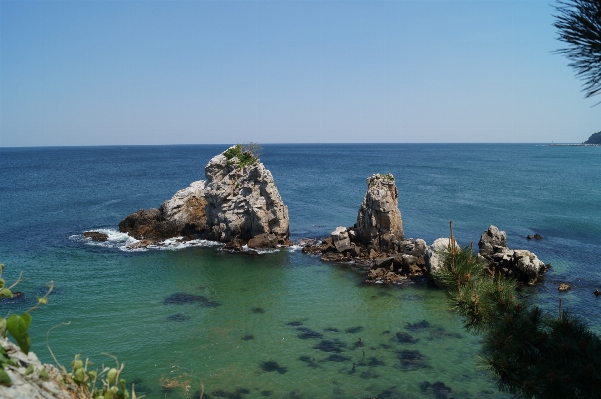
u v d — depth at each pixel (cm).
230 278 5216
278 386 2956
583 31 909
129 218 7444
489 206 10050
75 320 3934
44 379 670
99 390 764
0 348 626
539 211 9438
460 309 1446
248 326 3878
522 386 1178
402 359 3309
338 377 3066
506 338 1270
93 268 5503
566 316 1310
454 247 1591
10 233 7225
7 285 4775
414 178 16088
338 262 5844
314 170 19900
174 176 17188
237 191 6888
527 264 4938
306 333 3747
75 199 10894
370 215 6206
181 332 3734
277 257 6081
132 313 4119
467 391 2900
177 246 6594
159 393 2859
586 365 1123
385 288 4872
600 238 7094
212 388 2925
